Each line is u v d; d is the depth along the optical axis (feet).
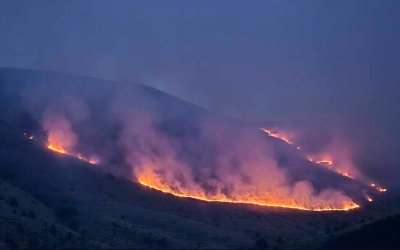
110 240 388.37
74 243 353.10
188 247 386.93
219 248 389.19
